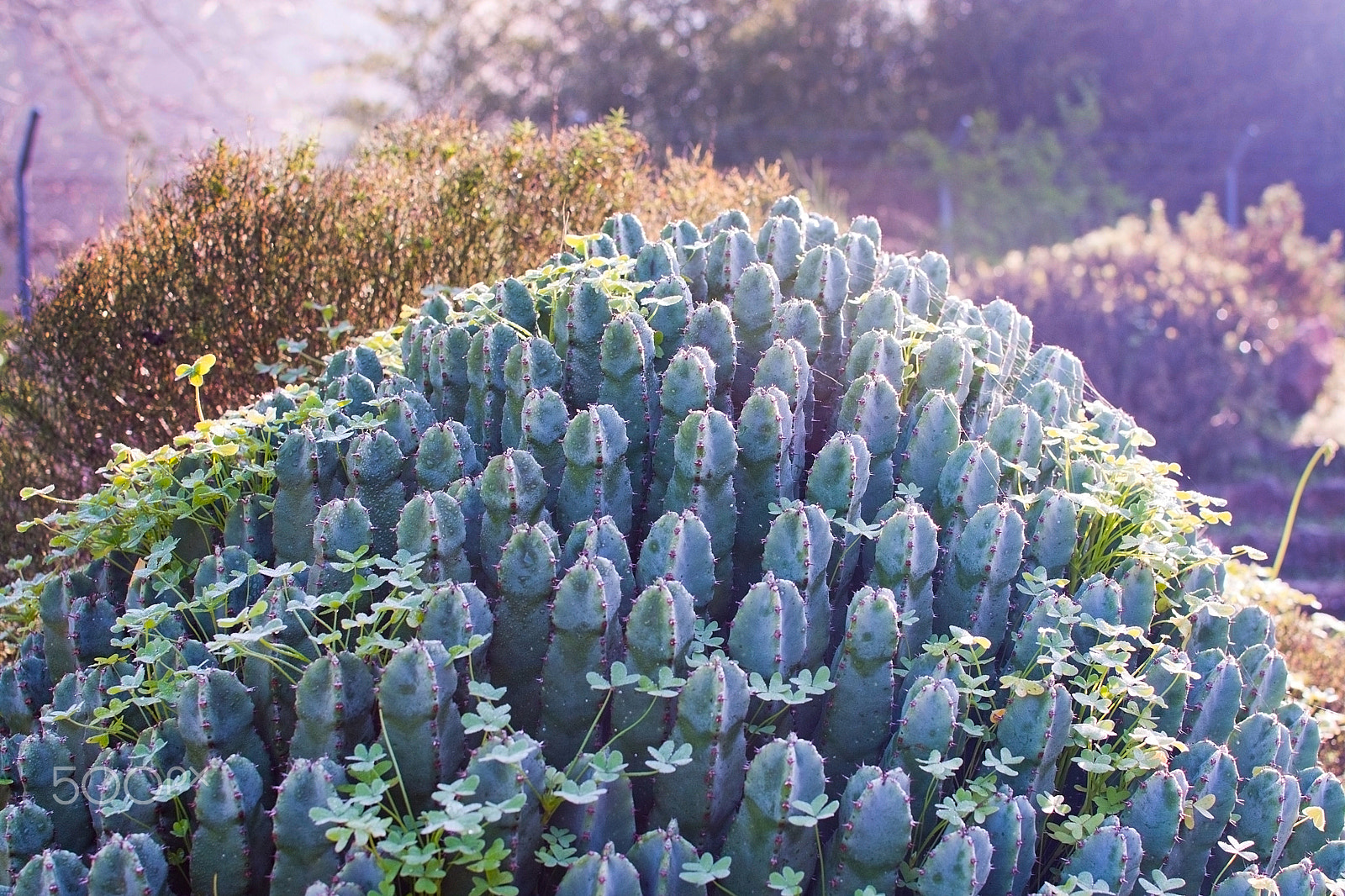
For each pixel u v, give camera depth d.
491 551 2.76
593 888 2.13
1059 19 27.25
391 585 2.79
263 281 5.16
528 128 5.97
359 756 2.26
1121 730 2.89
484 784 2.21
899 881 2.49
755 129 26.20
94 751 2.71
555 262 3.95
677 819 2.42
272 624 2.41
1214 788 2.70
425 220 5.55
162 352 5.08
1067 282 12.16
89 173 18.70
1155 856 2.60
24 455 5.16
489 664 2.67
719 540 2.85
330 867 2.25
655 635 2.41
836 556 2.93
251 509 2.97
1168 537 3.24
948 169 23.16
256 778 2.34
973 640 2.56
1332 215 27.62
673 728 2.47
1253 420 11.03
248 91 24.17
